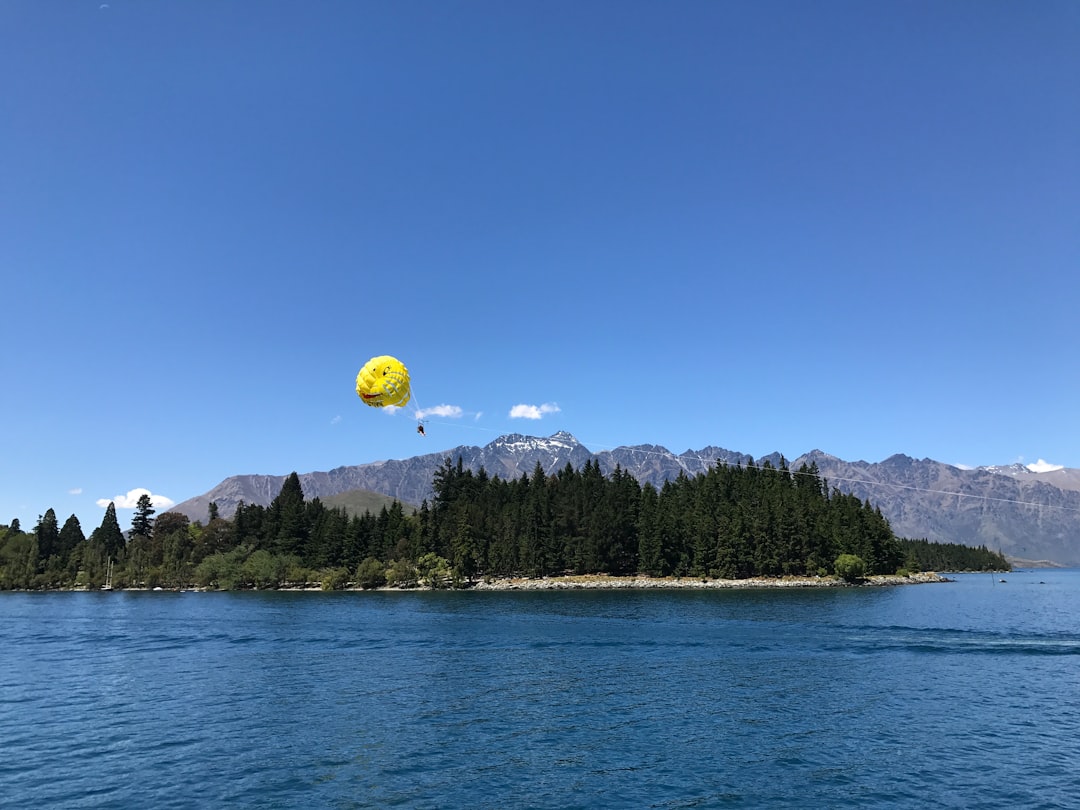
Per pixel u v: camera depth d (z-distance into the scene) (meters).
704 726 34.84
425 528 175.38
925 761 29.28
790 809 24.27
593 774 27.84
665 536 166.12
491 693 42.75
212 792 25.98
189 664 55.31
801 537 163.12
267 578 173.25
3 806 24.81
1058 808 24.25
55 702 41.72
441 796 25.52
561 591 149.75
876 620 82.19
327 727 35.00
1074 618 85.56
